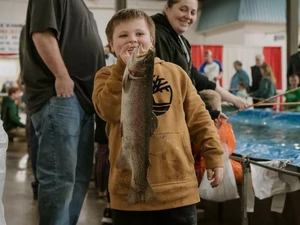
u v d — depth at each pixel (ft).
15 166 21.21
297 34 22.94
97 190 15.78
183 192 5.67
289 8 22.79
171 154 5.64
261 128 13.51
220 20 41.16
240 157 8.49
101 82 5.87
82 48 8.14
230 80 30.60
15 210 13.07
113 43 5.96
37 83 8.00
